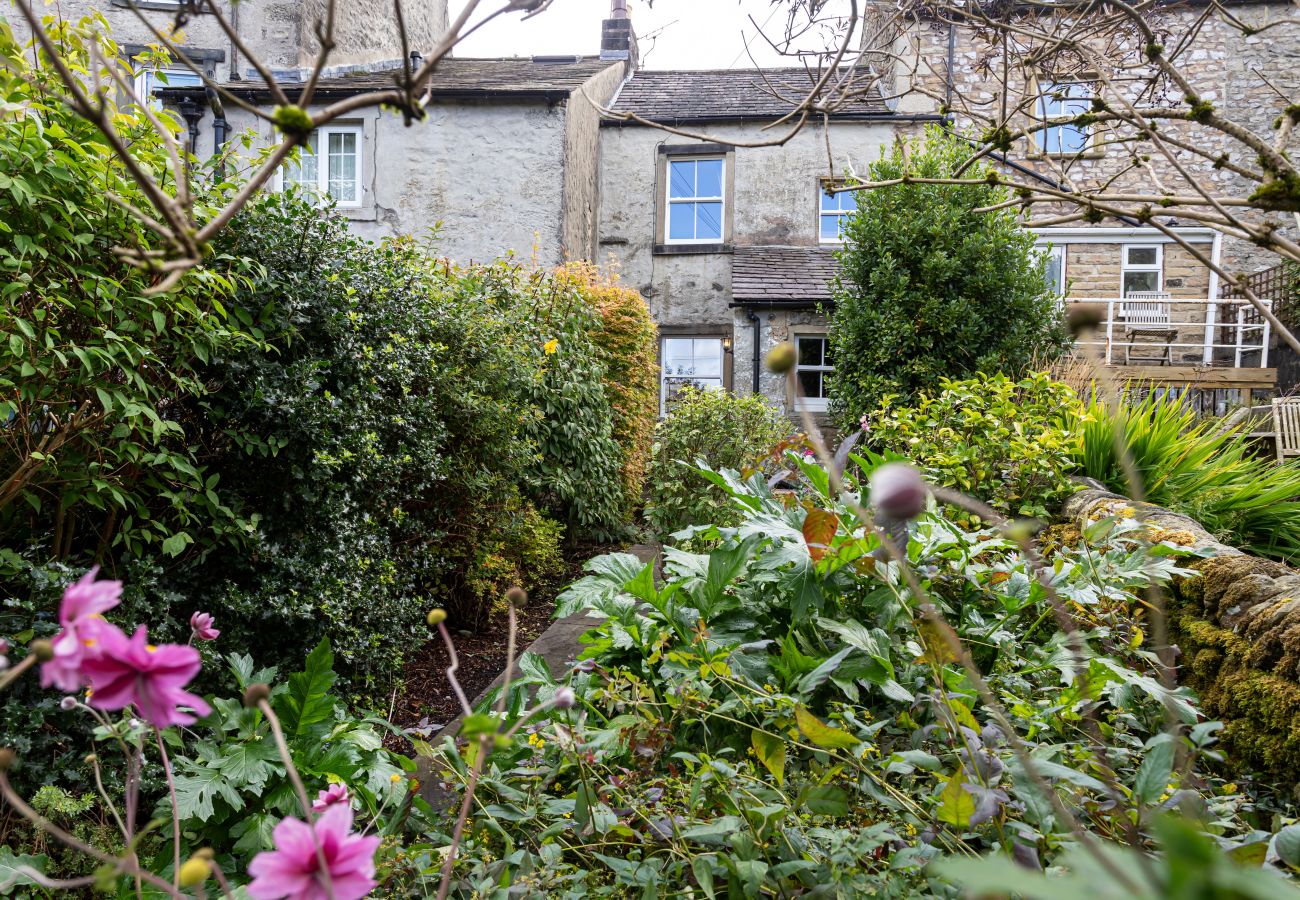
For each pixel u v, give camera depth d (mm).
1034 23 2400
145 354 2586
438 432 4238
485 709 2029
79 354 2357
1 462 2650
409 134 10586
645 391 8633
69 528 2803
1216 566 2492
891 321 8516
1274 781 1940
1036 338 8625
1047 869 1234
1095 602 2242
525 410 5230
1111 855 391
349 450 3443
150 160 2639
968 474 4414
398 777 1953
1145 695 2064
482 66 12875
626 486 7895
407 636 3785
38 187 2324
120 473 2881
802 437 3018
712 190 12906
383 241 4477
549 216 10484
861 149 12477
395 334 3898
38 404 2564
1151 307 12398
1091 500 3914
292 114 788
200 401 2996
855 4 1873
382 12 11852
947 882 1268
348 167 10664
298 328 3398
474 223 10555
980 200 8602
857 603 2318
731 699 1854
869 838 1381
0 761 756
